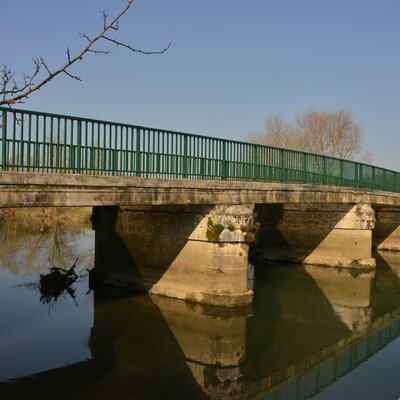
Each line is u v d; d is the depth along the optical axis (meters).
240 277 15.22
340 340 13.63
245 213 15.16
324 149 52.75
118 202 11.84
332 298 18.55
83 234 34.19
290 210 25.58
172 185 13.18
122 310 15.20
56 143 10.70
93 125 11.61
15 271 21.20
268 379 10.72
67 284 18.44
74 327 13.61
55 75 4.22
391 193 27.89
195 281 15.52
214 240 14.95
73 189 10.79
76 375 10.48
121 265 17.83
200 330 13.80
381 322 15.59
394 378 10.82
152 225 16.77
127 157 12.52
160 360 11.63
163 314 14.84
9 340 12.48
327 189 20.89
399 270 24.45
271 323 14.88
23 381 10.02
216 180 14.73
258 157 17.52
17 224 40.22
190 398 9.62
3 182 9.37
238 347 12.70
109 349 12.09
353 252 23.84
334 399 9.63
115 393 9.70
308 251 25.11
